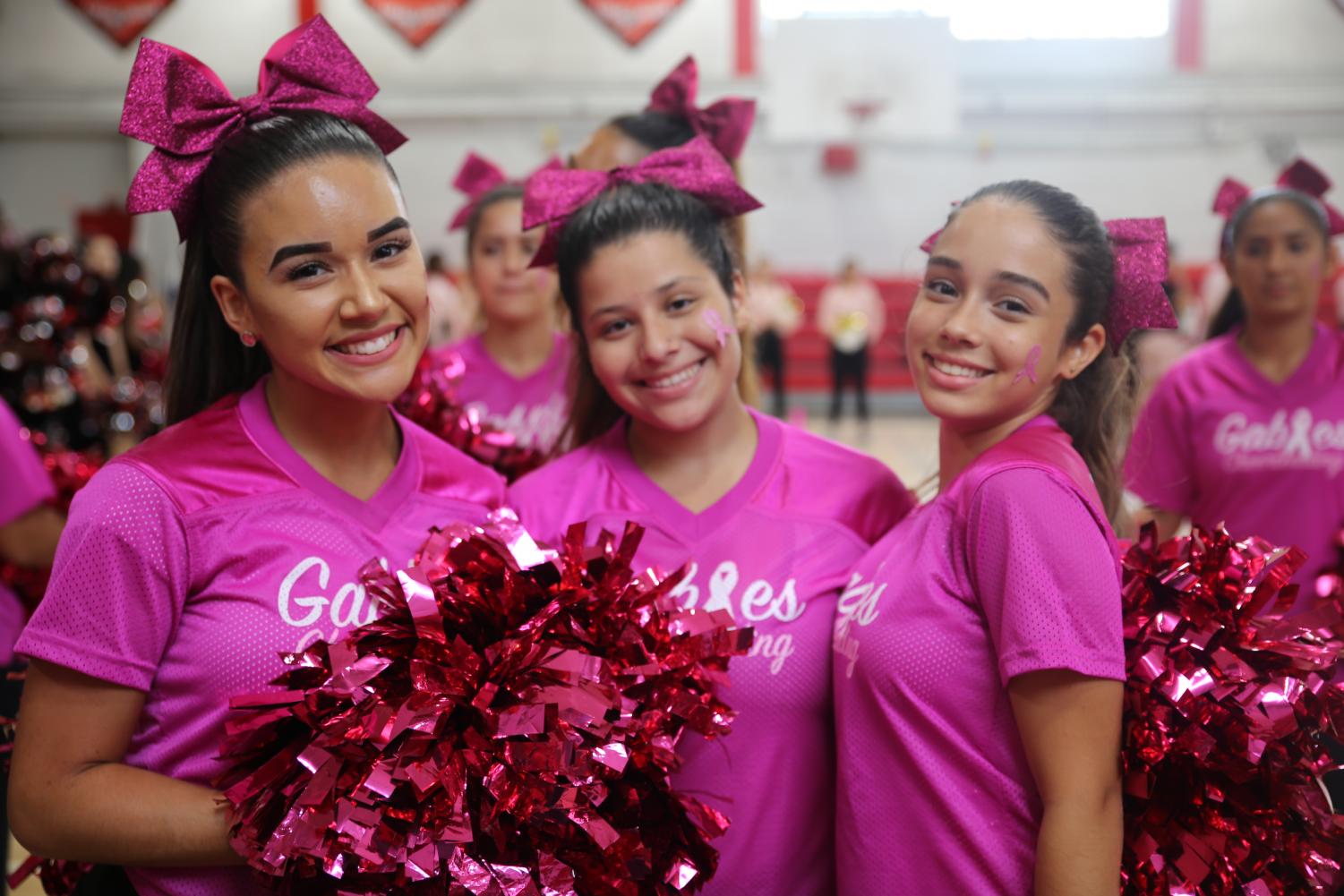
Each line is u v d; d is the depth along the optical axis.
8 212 12.98
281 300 1.24
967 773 1.28
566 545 1.29
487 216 2.79
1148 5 12.52
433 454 1.47
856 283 10.43
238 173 1.24
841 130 12.60
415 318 1.30
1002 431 1.39
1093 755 1.19
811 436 1.65
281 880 1.15
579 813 1.14
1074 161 12.76
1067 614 1.19
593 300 1.48
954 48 12.46
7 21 12.63
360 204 1.24
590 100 12.84
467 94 12.84
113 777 1.19
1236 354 2.33
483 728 1.14
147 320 4.52
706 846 1.26
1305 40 12.36
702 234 1.49
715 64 12.84
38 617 1.20
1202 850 1.24
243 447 1.32
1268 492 2.29
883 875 1.33
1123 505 1.51
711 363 1.50
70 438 3.55
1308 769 1.27
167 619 1.24
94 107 12.68
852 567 1.54
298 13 12.58
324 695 1.13
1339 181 12.45
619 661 1.24
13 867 2.46
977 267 1.33
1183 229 12.70
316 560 1.30
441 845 1.10
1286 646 1.27
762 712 1.46
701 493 1.57
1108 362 1.43
